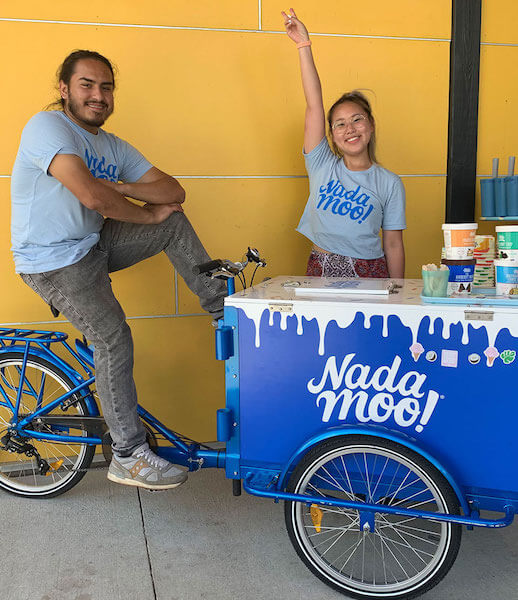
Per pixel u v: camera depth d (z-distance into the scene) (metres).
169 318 2.79
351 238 2.49
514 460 1.63
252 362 1.78
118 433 2.04
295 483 1.76
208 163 2.74
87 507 2.34
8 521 2.23
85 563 1.96
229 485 2.51
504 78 2.95
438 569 1.70
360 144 2.44
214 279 2.23
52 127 1.95
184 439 2.21
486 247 2.13
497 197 2.73
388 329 1.67
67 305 2.05
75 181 1.92
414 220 2.98
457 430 1.66
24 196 2.05
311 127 2.54
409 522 2.18
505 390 1.61
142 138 2.66
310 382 1.75
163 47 2.62
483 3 2.86
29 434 2.30
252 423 1.81
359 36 2.78
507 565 1.94
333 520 2.24
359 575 1.90
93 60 2.08
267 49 2.71
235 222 2.80
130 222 2.12
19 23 2.48
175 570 1.93
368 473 1.77
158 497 2.41
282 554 2.02
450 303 1.64
